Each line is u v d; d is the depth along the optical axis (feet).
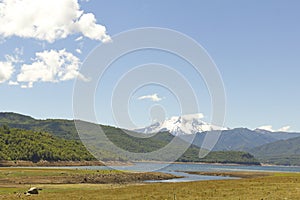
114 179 277.64
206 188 163.73
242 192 144.46
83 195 158.40
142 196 144.66
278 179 197.98
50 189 210.79
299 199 123.85
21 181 252.83
